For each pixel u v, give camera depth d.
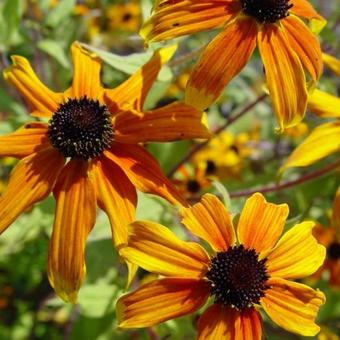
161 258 0.23
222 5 0.25
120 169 0.25
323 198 0.34
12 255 0.39
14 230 0.32
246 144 0.40
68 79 0.35
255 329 0.23
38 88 0.26
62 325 0.39
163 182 0.25
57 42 0.36
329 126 0.28
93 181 0.24
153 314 0.23
